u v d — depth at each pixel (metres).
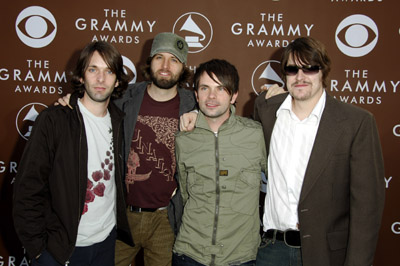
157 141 1.92
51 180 1.56
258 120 1.77
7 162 2.57
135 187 1.94
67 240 1.54
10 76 2.53
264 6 2.49
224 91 1.57
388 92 2.49
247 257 1.57
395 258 2.55
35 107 2.55
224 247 1.56
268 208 1.63
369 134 1.40
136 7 2.50
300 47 1.46
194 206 1.61
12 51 2.52
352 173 1.42
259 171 1.65
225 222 1.56
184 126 1.66
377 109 2.50
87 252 1.62
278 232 1.57
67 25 2.51
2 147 2.56
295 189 1.53
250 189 1.61
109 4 2.49
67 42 2.51
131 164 1.93
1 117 2.55
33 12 2.50
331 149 1.44
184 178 1.76
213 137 1.62
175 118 1.97
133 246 1.88
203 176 1.60
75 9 2.50
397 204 2.52
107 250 1.72
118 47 2.52
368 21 2.46
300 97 1.48
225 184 1.58
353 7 2.46
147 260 2.07
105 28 2.51
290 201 1.54
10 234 2.60
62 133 1.56
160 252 1.98
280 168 1.57
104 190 1.66
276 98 1.71
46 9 2.49
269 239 1.60
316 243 1.47
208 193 1.59
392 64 2.47
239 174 1.60
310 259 1.47
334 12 2.47
